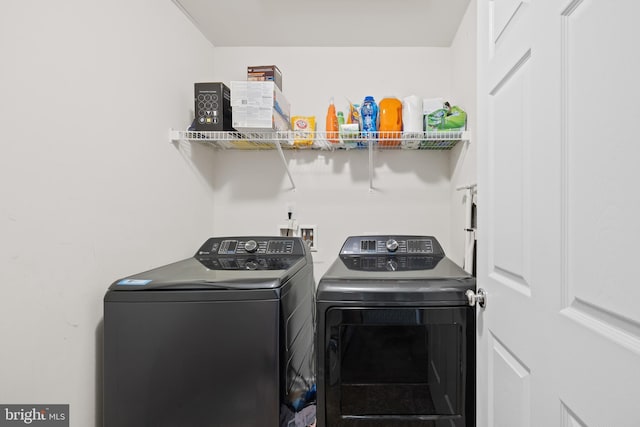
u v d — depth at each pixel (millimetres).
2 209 872
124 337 1139
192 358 1144
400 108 1946
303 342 1576
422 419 1209
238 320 1150
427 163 2209
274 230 2258
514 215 893
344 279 1279
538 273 765
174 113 1742
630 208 510
